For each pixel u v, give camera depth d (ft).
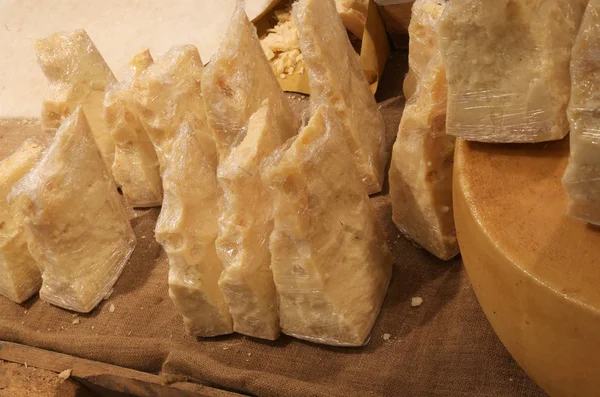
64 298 2.71
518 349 1.88
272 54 3.24
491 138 1.95
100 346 2.54
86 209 2.65
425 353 2.24
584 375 1.74
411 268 2.44
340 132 2.21
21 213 2.59
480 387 2.13
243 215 2.23
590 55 1.65
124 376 2.46
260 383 2.28
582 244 1.73
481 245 1.83
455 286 2.35
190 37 3.71
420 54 2.62
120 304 2.69
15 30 4.21
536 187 1.85
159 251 2.82
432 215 2.33
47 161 2.57
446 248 2.37
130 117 2.84
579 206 1.73
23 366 2.60
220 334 2.45
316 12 2.52
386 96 3.03
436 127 2.24
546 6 1.84
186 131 2.39
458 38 1.89
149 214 2.97
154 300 2.66
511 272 1.76
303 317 2.28
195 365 2.37
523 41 1.85
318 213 2.15
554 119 1.87
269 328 2.35
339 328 2.25
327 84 2.53
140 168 2.91
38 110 3.70
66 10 4.16
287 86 3.16
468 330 2.23
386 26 3.12
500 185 1.88
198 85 2.79
